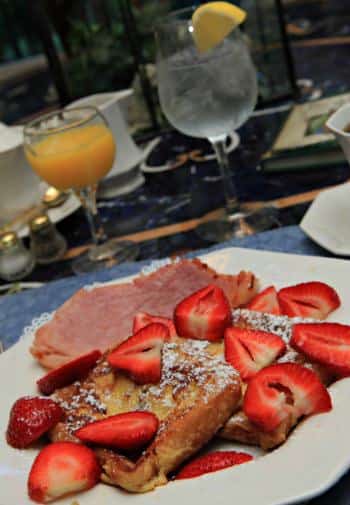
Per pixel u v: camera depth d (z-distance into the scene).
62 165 1.03
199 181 1.16
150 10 1.28
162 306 0.89
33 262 1.08
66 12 1.29
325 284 0.84
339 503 0.72
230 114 1.00
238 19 0.97
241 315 0.84
